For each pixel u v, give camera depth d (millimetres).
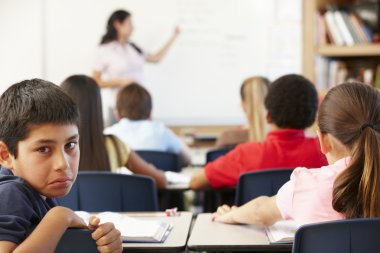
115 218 1774
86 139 2506
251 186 2299
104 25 5359
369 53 4875
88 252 1226
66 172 1240
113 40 5336
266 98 2494
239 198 2320
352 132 1459
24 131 1220
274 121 2465
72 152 1276
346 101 1483
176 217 1932
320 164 2391
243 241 1616
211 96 5398
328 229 1312
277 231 1657
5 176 1240
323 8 5137
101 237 1223
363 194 1415
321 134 1550
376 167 1410
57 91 1282
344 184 1430
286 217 1591
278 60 5332
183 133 5383
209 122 5414
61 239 1213
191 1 5340
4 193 1178
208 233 1706
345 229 1313
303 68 5223
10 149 1251
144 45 5379
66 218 1198
